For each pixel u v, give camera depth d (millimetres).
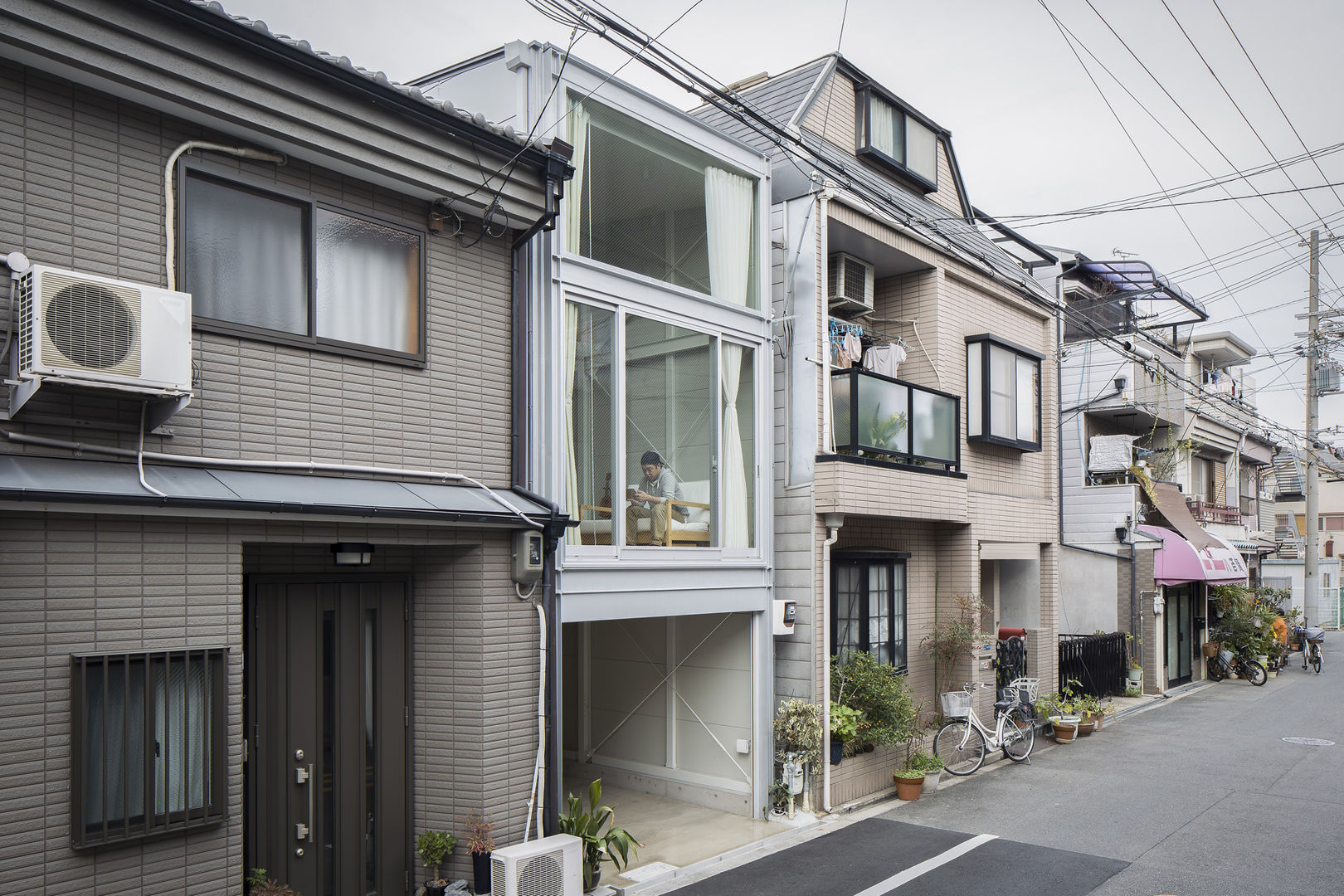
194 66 5391
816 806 10047
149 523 5309
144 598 5262
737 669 10008
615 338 8453
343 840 6691
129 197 5426
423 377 6945
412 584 7242
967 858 8516
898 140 13539
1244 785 11305
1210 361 26812
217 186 5930
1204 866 8273
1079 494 19797
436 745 7043
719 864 8352
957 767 12016
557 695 7488
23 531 4859
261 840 6258
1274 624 23984
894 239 11820
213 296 5859
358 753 6832
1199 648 22047
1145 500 20203
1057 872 8125
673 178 9305
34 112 5086
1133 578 18922
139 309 5004
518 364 7512
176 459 5508
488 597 7035
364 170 6426
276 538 5879
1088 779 11672
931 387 12578
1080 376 20047
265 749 6324
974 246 13922
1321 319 25328
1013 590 15227
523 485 7441
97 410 5230
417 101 6340
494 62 8273
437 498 6648
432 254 7078
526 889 6473
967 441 13305
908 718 10742
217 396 5785
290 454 6121
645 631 10922
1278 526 46438
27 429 5023
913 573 12562
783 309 10500
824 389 10383
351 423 6473
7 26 4715
